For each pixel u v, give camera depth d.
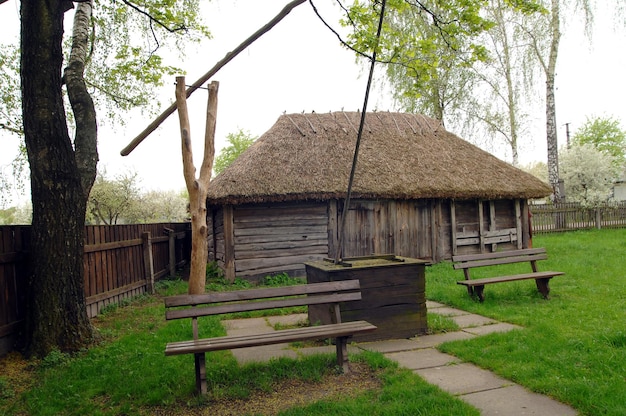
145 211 25.89
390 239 11.73
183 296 4.17
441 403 3.34
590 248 12.97
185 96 6.22
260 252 10.61
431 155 12.88
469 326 5.80
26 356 4.93
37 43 5.08
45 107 5.14
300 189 10.28
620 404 3.18
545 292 7.13
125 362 4.62
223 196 9.80
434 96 20.62
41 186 5.15
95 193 22.78
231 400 3.64
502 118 22.14
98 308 7.28
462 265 7.19
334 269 5.24
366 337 5.32
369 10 6.62
